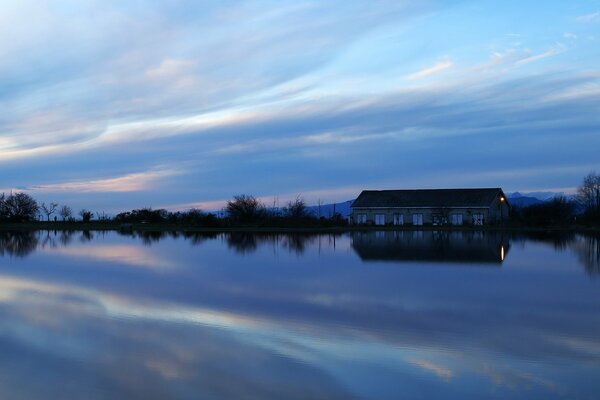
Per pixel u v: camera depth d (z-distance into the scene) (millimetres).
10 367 10500
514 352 11430
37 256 36125
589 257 31266
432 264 28141
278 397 9047
